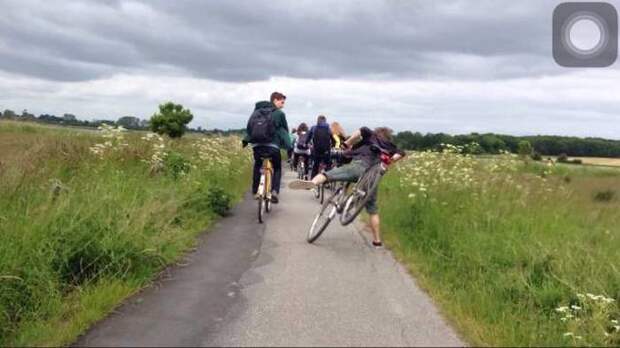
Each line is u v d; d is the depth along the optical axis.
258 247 8.54
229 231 9.59
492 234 8.86
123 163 11.35
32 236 6.41
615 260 8.12
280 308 5.91
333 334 5.27
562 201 10.81
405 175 12.87
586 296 6.63
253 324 5.46
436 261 7.82
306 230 9.91
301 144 18.42
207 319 5.57
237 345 4.98
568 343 5.70
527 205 10.39
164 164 12.09
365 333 5.31
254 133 10.81
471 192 10.59
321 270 7.36
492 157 12.12
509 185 11.00
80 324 5.36
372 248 8.67
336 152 14.73
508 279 7.15
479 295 6.50
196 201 10.56
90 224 7.03
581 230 9.73
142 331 5.27
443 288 6.71
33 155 9.54
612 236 9.40
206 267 7.38
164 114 68.81
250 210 11.80
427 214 9.55
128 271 6.75
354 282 6.88
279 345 4.99
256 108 11.06
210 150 15.27
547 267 7.64
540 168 11.78
